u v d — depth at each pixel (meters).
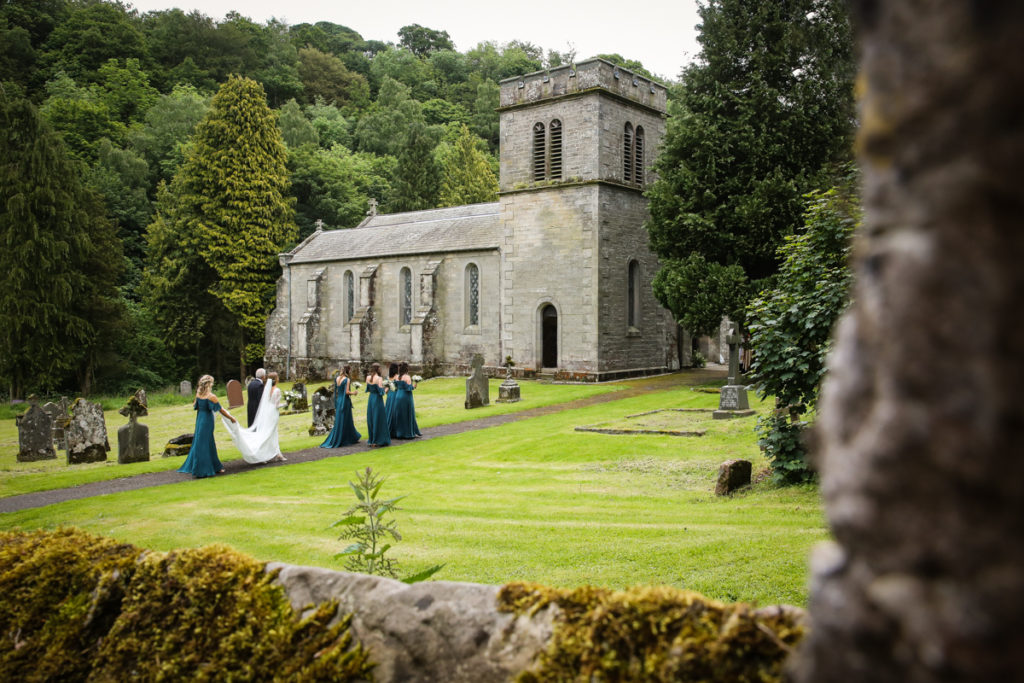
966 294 1.20
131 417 17.05
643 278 33.88
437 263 36.66
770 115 24.81
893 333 1.28
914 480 1.24
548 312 33.69
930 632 1.20
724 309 24.69
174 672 3.14
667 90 35.28
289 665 2.95
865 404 1.35
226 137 46.28
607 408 22.28
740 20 25.55
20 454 19.11
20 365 38.09
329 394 20.70
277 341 45.50
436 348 36.66
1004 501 1.17
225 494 12.23
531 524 8.88
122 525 10.04
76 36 66.06
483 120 78.44
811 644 1.44
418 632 2.84
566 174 31.95
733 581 6.03
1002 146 1.18
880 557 1.29
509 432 18.52
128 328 42.66
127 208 53.69
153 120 59.84
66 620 3.53
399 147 70.00
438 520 9.34
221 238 45.53
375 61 93.00
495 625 2.72
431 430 20.06
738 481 10.37
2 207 38.41
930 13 1.24
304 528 9.35
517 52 91.31
